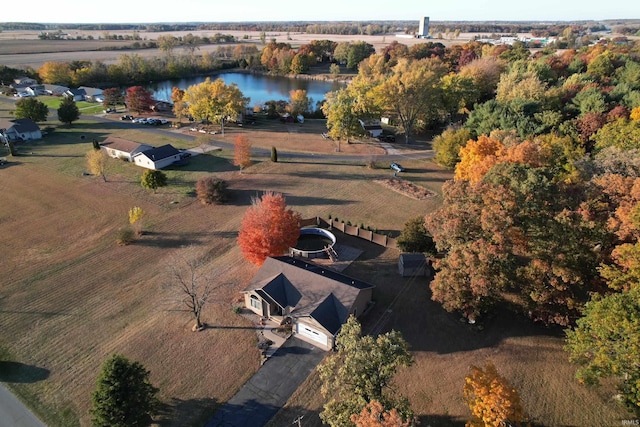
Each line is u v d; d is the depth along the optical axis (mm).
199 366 32812
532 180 35844
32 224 55406
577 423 27922
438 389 30625
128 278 43938
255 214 43469
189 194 64625
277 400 30016
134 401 25750
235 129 102688
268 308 37219
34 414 28797
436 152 79938
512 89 82688
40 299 40625
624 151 47938
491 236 33844
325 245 51000
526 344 34594
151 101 115812
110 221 56219
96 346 34812
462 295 34500
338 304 35500
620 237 33375
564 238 33750
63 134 95312
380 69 152750
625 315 25703
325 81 184000
